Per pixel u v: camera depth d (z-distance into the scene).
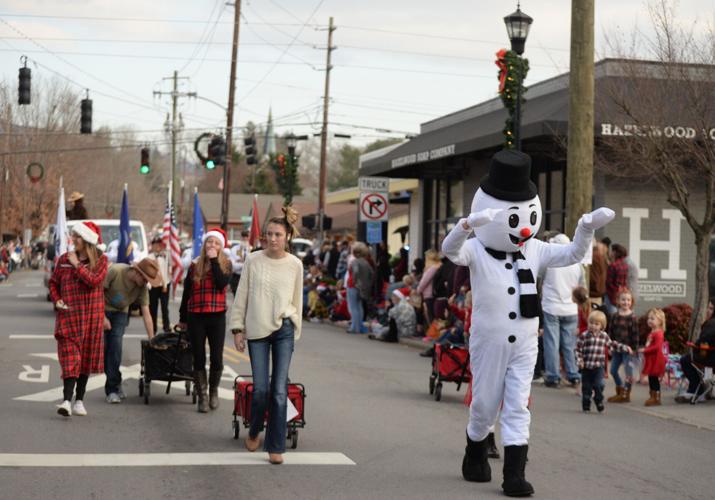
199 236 26.55
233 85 50.75
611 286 18.25
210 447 10.38
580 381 16.34
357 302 26.02
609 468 9.91
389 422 12.19
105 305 13.16
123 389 14.62
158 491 8.42
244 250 29.30
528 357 8.98
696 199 23.36
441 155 26.78
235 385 10.93
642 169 21.08
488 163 28.61
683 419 13.21
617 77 19.81
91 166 90.12
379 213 28.55
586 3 16.84
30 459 9.58
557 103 22.92
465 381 14.09
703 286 18.20
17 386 14.45
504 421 8.82
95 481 8.73
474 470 9.14
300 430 11.52
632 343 14.62
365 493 8.53
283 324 9.88
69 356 11.81
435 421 12.35
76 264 11.75
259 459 9.83
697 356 14.45
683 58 18.81
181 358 13.26
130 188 109.38
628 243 23.22
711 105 18.61
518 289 9.02
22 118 68.94
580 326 17.45
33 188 73.50
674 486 9.16
